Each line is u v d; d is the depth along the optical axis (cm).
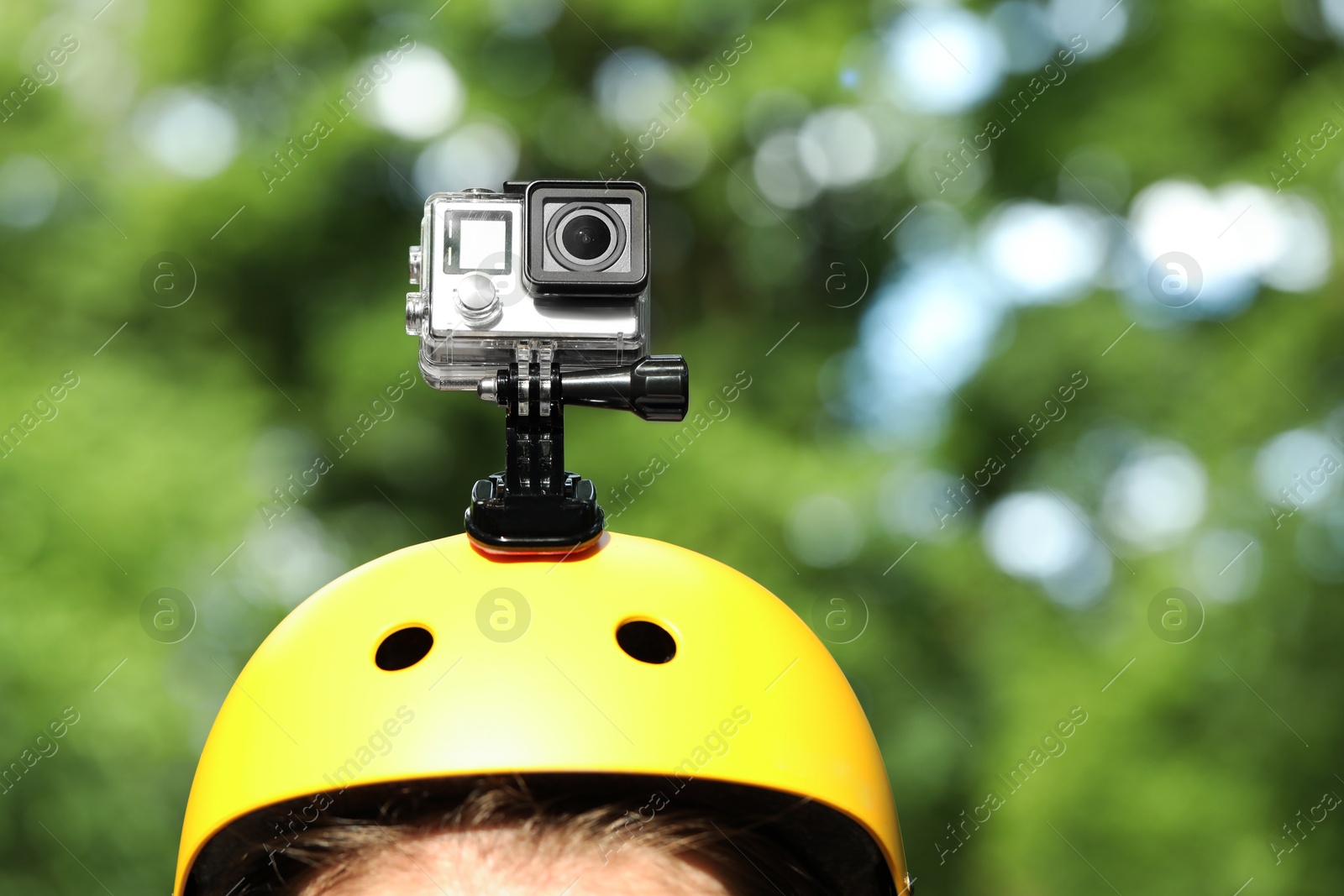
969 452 1647
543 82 1677
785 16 1653
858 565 1452
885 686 1512
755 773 255
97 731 1290
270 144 1608
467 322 279
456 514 1595
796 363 1702
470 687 250
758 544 1432
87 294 1532
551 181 277
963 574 1532
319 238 1619
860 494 1470
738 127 1590
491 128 1639
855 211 1773
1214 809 1510
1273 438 1609
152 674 1314
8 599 1291
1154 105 1702
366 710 252
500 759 240
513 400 278
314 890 227
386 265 1641
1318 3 1744
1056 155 1717
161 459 1398
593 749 244
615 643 262
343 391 1528
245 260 1596
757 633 279
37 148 1627
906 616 1544
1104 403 1653
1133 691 1543
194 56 1656
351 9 1628
